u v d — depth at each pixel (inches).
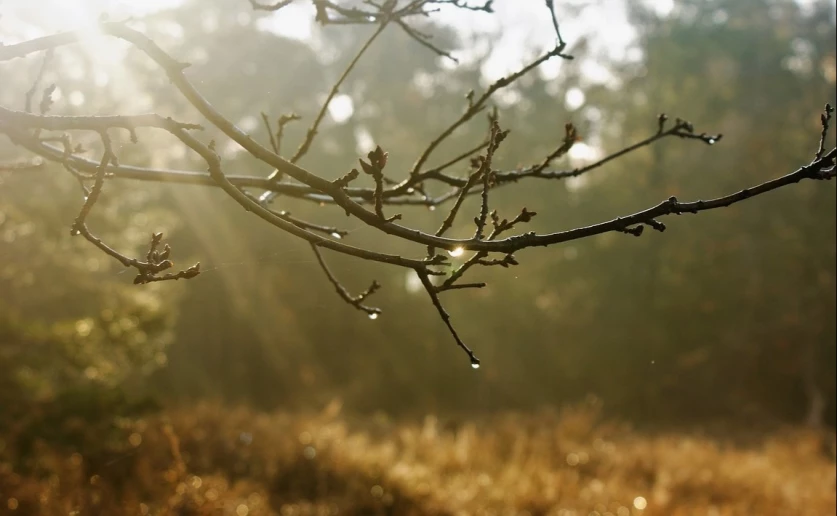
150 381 877.2
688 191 1104.2
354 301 102.1
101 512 243.6
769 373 1018.7
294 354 999.6
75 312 425.1
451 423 622.5
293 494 348.2
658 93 1173.1
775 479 439.5
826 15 1114.7
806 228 1019.3
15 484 250.1
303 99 1132.5
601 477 434.3
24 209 389.1
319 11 104.3
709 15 1189.1
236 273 946.1
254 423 461.7
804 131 1066.7
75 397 296.7
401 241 1002.7
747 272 1050.1
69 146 96.3
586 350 1102.4
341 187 70.4
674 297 1084.5
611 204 1134.4
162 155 466.3
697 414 1008.9
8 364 298.2
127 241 449.1
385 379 1021.8
